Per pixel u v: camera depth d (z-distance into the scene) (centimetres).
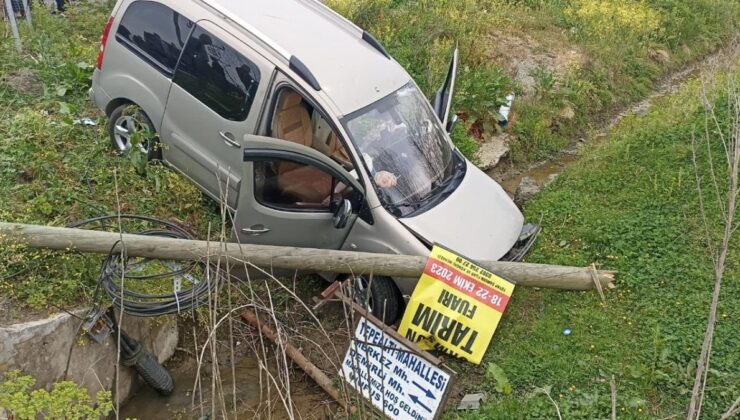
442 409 511
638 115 1223
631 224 736
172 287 570
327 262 565
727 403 521
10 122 703
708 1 1670
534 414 515
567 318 619
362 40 684
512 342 599
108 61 682
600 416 511
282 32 626
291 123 614
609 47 1327
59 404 406
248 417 545
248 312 614
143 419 548
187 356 611
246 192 585
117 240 525
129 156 659
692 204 764
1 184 617
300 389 572
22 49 855
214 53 617
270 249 566
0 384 427
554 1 1480
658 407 525
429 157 639
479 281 566
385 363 536
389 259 565
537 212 796
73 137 709
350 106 596
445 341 572
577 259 694
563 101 1139
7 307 489
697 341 574
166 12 645
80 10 1048
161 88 647
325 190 595
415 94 670
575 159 1055
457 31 1198
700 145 871
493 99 1051
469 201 632
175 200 667
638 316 613
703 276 653
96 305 505
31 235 520
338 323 631
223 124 610
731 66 984
